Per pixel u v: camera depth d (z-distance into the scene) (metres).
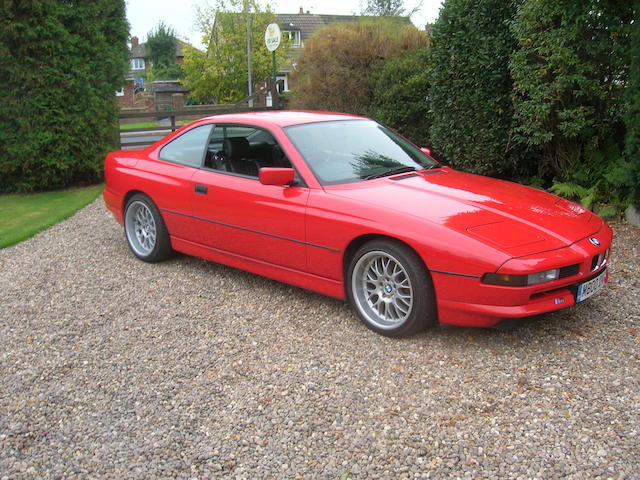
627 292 4.39
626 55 6.12
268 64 29.56
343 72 11.98
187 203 5.00
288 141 4.38
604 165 6.87
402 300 3.67
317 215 3.97
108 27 10.64
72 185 11.08
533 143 7.11
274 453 2.68
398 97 10.70
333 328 3.97
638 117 5.50
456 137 8.23
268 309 4.36
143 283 5.07
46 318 4.38
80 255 6.04
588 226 3.78
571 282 3.43
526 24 6.61
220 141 4.91
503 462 2.54
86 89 10.02
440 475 2.48
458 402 3.01
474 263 3.29
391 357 3.52
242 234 4.57
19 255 6.18
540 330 3.78
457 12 7.93
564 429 2.74
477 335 3.74
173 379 3.39
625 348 3.51
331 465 2.58
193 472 2.57
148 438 2.83
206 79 29.50
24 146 9.70
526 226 3.58
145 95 46.00
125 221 5.75
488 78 7.61
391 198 3.84
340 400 3.09
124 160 5.82
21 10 9.26
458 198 3.89
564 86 6.35
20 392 3.31
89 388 3.33
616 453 2.55
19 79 9.49
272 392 3.20
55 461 2.68
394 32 12.34
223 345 3.80
